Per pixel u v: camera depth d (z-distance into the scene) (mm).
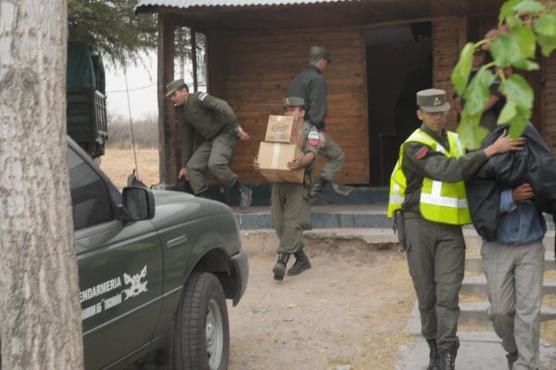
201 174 9539
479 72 2006
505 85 1946
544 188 4520
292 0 9320
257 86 11281
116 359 4395
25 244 2490
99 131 13984
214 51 11141
